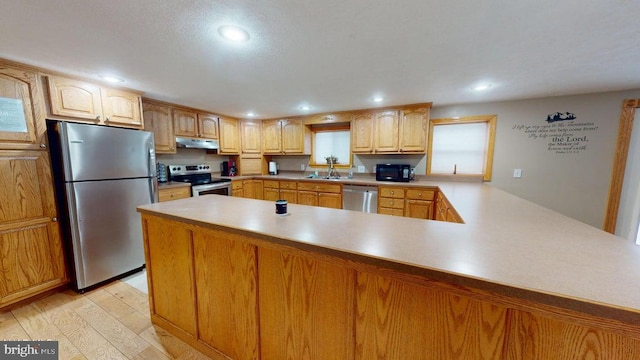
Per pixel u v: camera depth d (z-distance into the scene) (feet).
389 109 11.55
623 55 5.53
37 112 6.31
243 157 14.79
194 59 5.93
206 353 4.74
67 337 5.24
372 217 4.51
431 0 3.69
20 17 4.09
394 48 5.33
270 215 4.63
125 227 7.70
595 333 2.07
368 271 2.87
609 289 2.05
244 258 3.97
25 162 6.18
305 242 3.19
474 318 2.49
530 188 9.88
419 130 10.97
